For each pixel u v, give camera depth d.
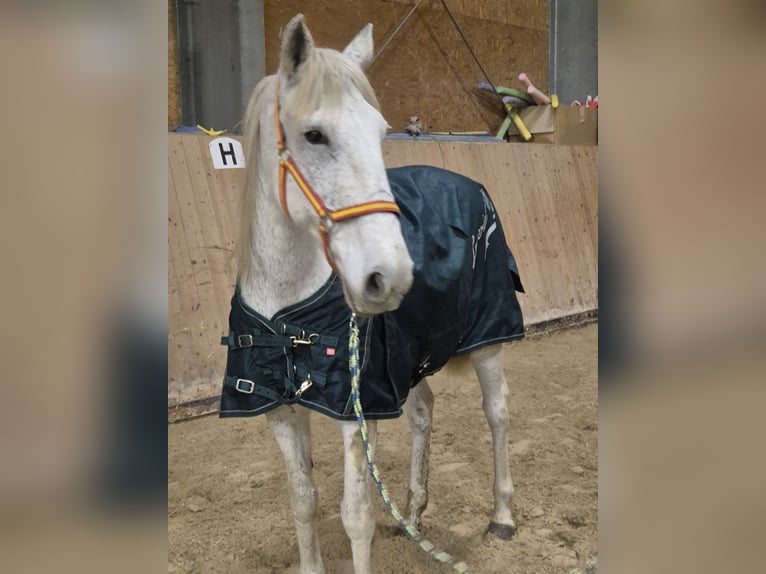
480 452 2.74
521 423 3.08
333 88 1.18
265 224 1.37
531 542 2.02
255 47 4.29
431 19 5.50
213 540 2.06
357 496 1.40
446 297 1.64
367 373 1.37
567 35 6.55
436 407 3.31
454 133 5.55
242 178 1.44
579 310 5.15
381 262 1.12
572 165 5.59
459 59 5.75
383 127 1.23
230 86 4.25
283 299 1.38
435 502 2.29
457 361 2.04
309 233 1.29
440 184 1.91
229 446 2.86
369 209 1.15
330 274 1.38
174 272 3.35
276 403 1.39
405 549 1.96
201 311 3.39
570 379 3.77
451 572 1.84
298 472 1.50
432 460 2.66
